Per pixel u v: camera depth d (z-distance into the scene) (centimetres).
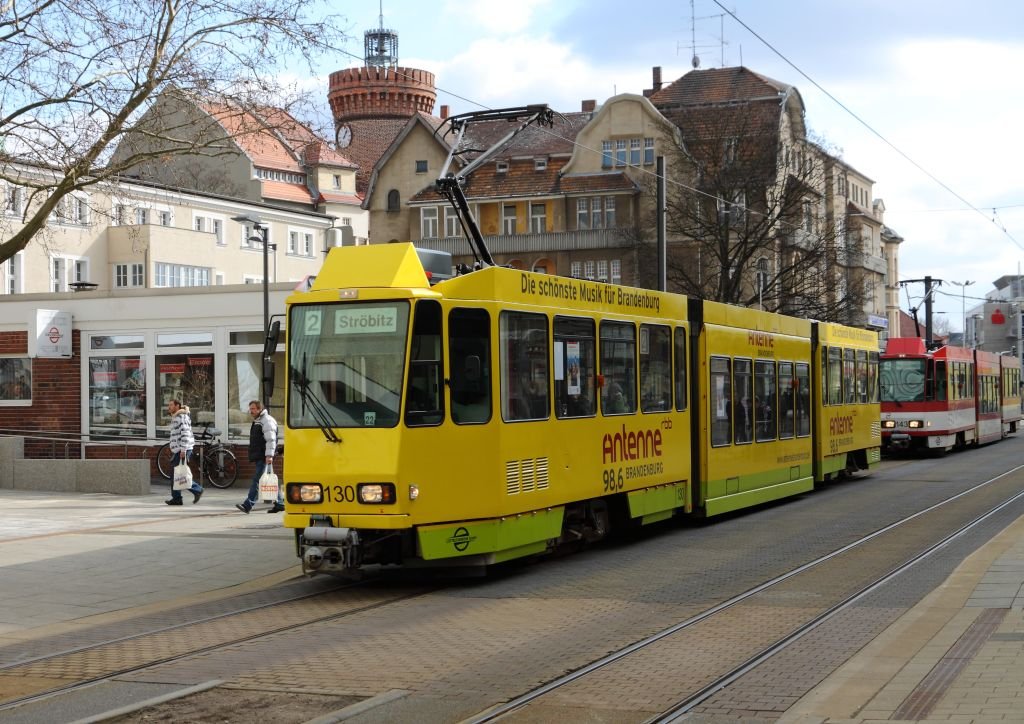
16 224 4384
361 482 1243
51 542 1670
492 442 1311
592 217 7169
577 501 1488
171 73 1973
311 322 1295
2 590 1311
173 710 784
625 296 1622
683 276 5103
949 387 3719
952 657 842
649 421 1666
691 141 5131
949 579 1195
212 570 1438
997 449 4078
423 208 7569
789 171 5091
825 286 5084
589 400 1509
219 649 984
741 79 7106
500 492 1316
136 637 1052
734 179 5006
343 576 1391
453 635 1025
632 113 7088
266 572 1423
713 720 732
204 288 2667
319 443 1266
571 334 1473
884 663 837
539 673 870
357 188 8856
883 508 2084
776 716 738
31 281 5475
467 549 1282
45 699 825
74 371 2783
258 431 2070
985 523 1814
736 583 1283
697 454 1825
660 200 3181
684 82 7219
